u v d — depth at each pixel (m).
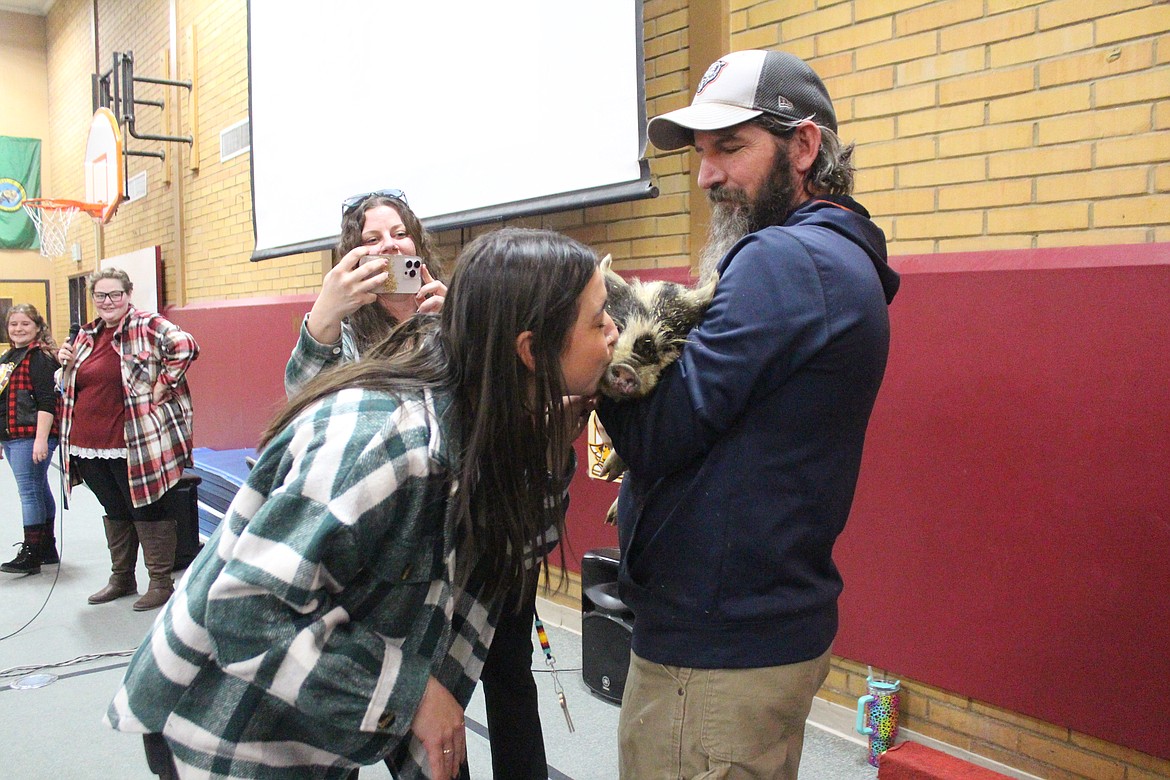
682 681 1.25
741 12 2.80
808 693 1.27
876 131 2.47
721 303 1.17
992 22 2.20
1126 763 2.03
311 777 1.11
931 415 2.33
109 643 3.69
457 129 3.83
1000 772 2.25
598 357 1.13
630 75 2.88
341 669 1.04
